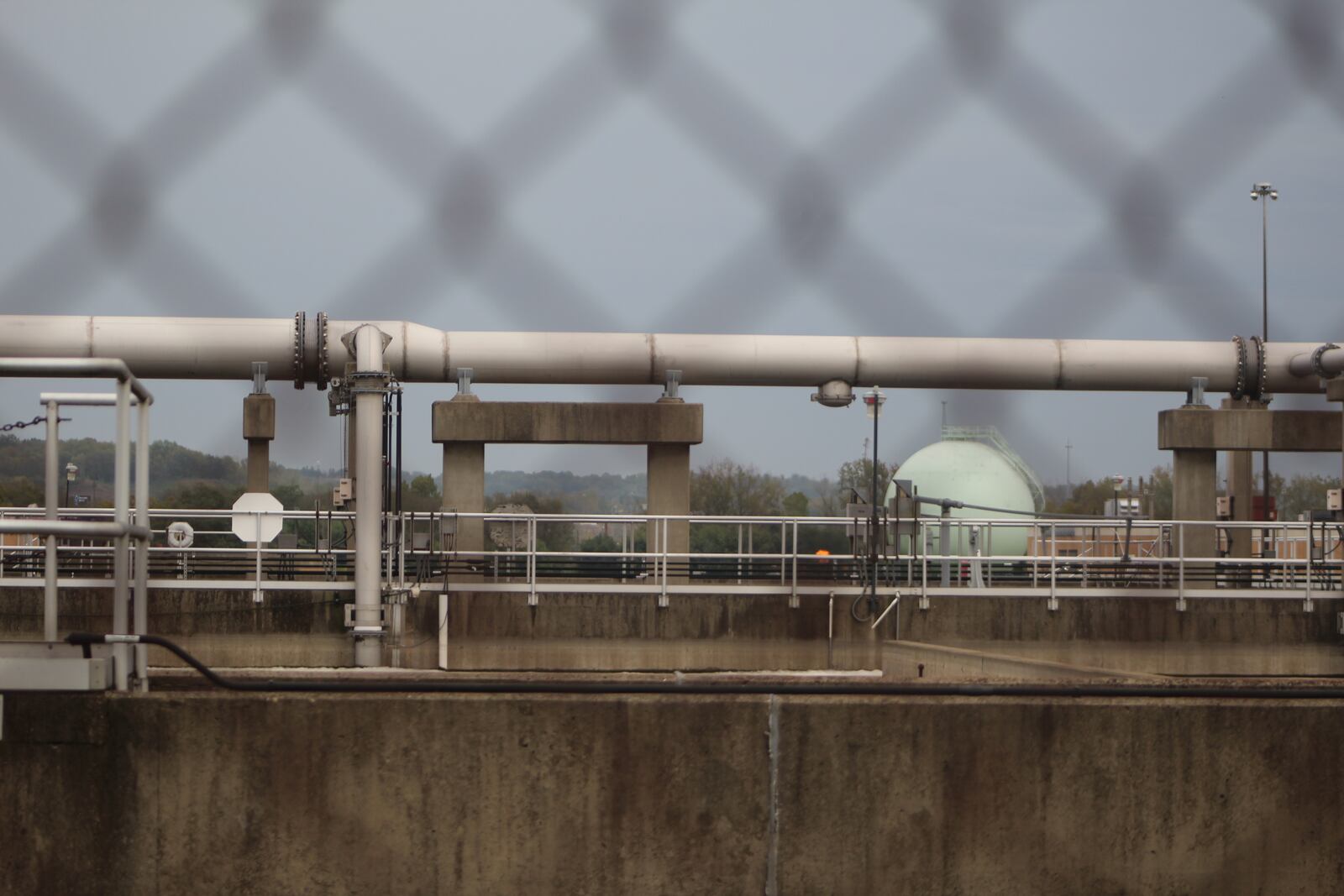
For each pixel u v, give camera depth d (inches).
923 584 1654.8
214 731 484.4
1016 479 2642.7
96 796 482.0
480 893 487.5
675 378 2031.3
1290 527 1770.4
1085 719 495.8
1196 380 2108.8
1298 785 498.3
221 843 483.5
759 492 2748.5
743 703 493.0
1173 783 496.1
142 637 491.2
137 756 482.9
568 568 1856.5
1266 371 2123.5
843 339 2081.7
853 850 491.8
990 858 493.7
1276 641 1691.7
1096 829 494.3
